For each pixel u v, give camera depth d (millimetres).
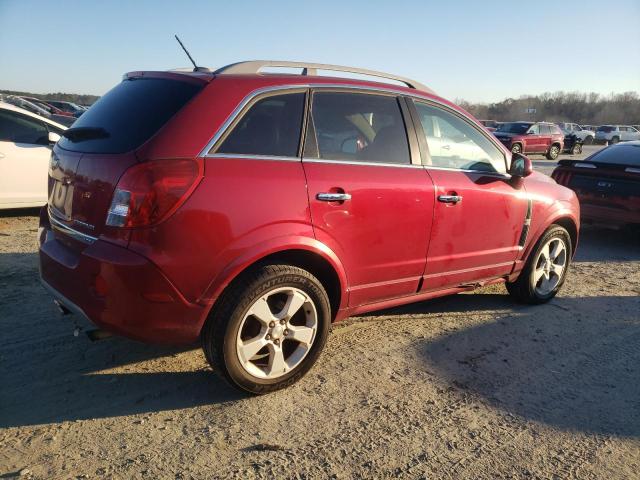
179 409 2959
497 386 3391
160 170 2631
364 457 2627
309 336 3199
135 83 3279
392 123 3633
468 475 2543
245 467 2510
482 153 4211
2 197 6723
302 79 3264
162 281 2652
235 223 2795
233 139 2893
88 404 2961
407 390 3277
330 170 3197
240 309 2869
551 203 4691
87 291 2740
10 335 3686
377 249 3443
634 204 7297
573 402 3250
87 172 2854
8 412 2836
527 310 4777
